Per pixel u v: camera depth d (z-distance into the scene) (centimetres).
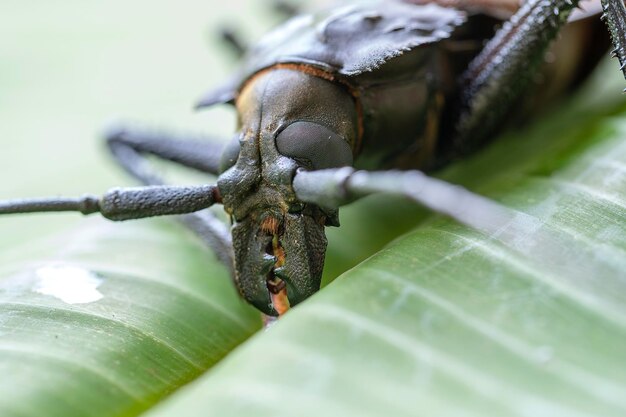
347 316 18
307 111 21
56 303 20
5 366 19
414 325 18
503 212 20
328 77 21
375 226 22
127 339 20
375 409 18
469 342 18
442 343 18
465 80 23
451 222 20
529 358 18
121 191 20
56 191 27
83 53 40
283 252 20
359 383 18
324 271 21
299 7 28
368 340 18
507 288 19
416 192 18
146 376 19
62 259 22
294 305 20
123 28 43
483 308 18
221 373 18
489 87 22
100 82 37
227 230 22
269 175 20
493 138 23
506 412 17
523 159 22
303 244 20
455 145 23
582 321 18
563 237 19
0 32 43
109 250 22
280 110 21
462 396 18
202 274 21
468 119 23
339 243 22
